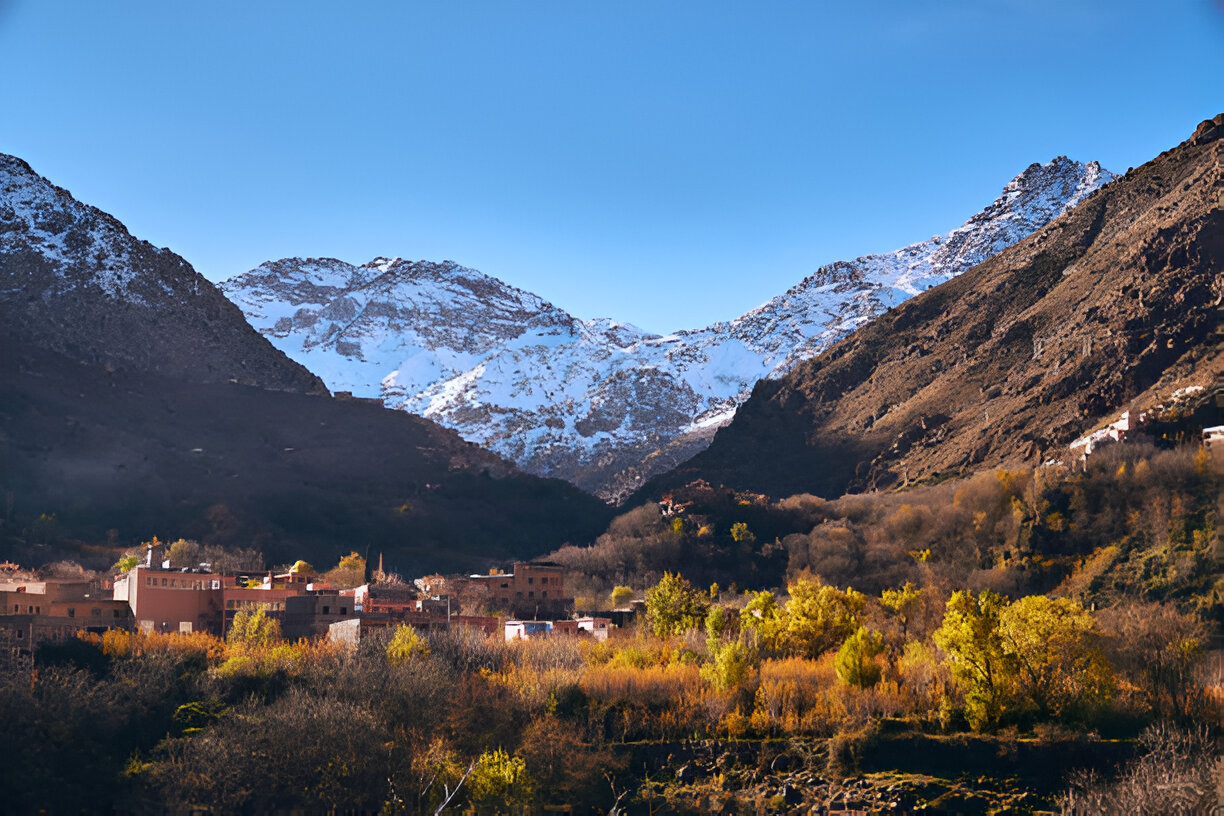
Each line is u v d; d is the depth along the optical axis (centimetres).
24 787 10925
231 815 10962
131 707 12319
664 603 18150
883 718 12762
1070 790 10900
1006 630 12925
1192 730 10969
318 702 12169
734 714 13000
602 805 11812
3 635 13575
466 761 11831
